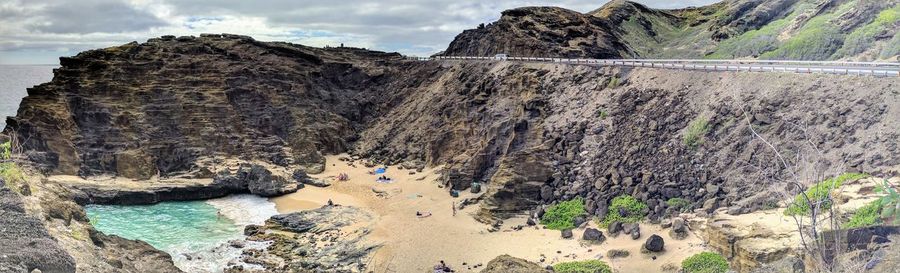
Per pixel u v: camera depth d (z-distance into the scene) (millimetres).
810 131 51219
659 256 46656
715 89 64500
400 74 118438
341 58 123562
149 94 93562
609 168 62375
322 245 58531
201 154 89375
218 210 74312
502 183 62875
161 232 64812
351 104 111312
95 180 82062
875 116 48281
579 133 70125
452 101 94188
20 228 27266
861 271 22125
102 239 40281
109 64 96750
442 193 73062
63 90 90688
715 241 43938
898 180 40969
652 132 64188
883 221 32219
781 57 95250
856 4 95375
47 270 24906
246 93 100562
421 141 92000
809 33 95188
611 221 54281
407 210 67812
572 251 51125
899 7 88375
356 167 91688
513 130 75125
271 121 98125
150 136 89375
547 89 82125
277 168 88562
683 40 131750
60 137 84062
